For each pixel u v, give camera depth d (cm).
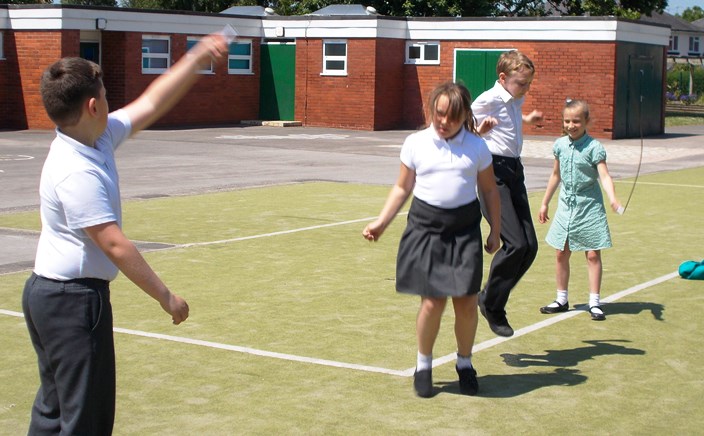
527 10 4828
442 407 575
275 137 2927
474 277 574
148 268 394
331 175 1922
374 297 863
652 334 749
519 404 582
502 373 646
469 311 591
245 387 609
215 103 3438
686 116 4575
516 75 678
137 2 5794
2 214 1350
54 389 409
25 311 404
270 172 1961
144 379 623
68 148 392
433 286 574
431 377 596
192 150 2434
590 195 793
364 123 3356
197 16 3319
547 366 663
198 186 1706
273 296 864
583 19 3030
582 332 754
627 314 811
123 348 694
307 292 882
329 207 1455
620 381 630
